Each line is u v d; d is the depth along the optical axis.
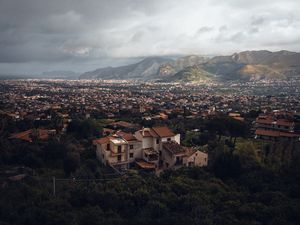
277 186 61.69
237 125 103.19
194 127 120.75
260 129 112.62
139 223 46.28
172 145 80.19
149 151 80.12
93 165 74.00
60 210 49.22
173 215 49.03
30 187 57.44
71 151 78.69
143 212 50.25
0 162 74.75
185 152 78.44
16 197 53.03
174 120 142.38
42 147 83.94
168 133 83.31
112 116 166.12
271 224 46.50
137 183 61.22
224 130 101.94
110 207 52.22
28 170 69.38
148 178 66.50
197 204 51.75
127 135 83.19
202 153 78.56
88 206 51.34
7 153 77.62
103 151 76.88
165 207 51.00
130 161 79.62
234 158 70.94
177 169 72.62
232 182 65.88
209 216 48.56
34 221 45.78
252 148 79.69
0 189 56.22
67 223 45.03
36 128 113.25
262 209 51.44
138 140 80.75
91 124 105.94
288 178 65.06
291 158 73.25
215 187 60.50
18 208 49.56
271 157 76.25
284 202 53.34
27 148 79.75
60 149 78.81
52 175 68.69
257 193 58.41
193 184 62.41
